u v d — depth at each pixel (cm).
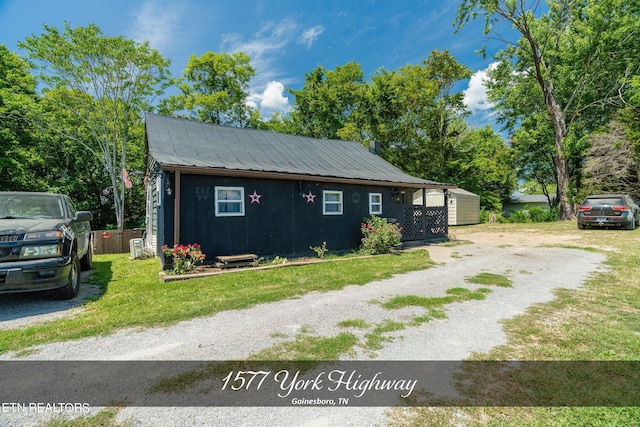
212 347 313
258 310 426
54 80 1499
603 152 1812
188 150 917
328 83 2972
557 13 1903
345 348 309
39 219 525
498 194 3231
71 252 488
